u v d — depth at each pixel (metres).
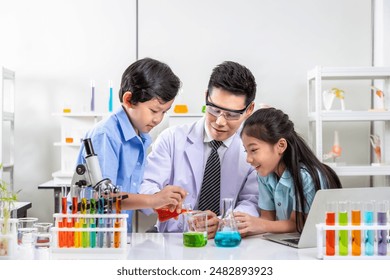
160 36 4.01
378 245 1.59
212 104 2.15
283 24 4.03
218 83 2.12
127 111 2.01
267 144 1.93
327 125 4.06
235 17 4.02
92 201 1.64
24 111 4.03
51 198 4.04
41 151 4.04
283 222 1.98
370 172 3.63
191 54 4.00
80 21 4.01
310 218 1.70
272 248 1.73
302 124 4.02
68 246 1.63
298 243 1.72
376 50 4.03
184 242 1.76
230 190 2.43
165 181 2.45
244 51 4.02
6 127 4.07
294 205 1.99
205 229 1.77
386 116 3.62
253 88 2.15
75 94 4.02
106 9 4.01
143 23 4.01
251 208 2.21
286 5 4.04
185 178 2.44
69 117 3.77
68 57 4.02
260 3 4.03
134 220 3.90
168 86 1.93
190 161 2.44
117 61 4.02
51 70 4.02
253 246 1.76
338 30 4.05
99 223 1.63
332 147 3.99
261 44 4.03
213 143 2.44
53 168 4.04
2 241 1.58
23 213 3.28
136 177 2.13
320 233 1.57
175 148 2.47
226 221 1.76
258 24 4.03
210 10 4.02
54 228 1.62
